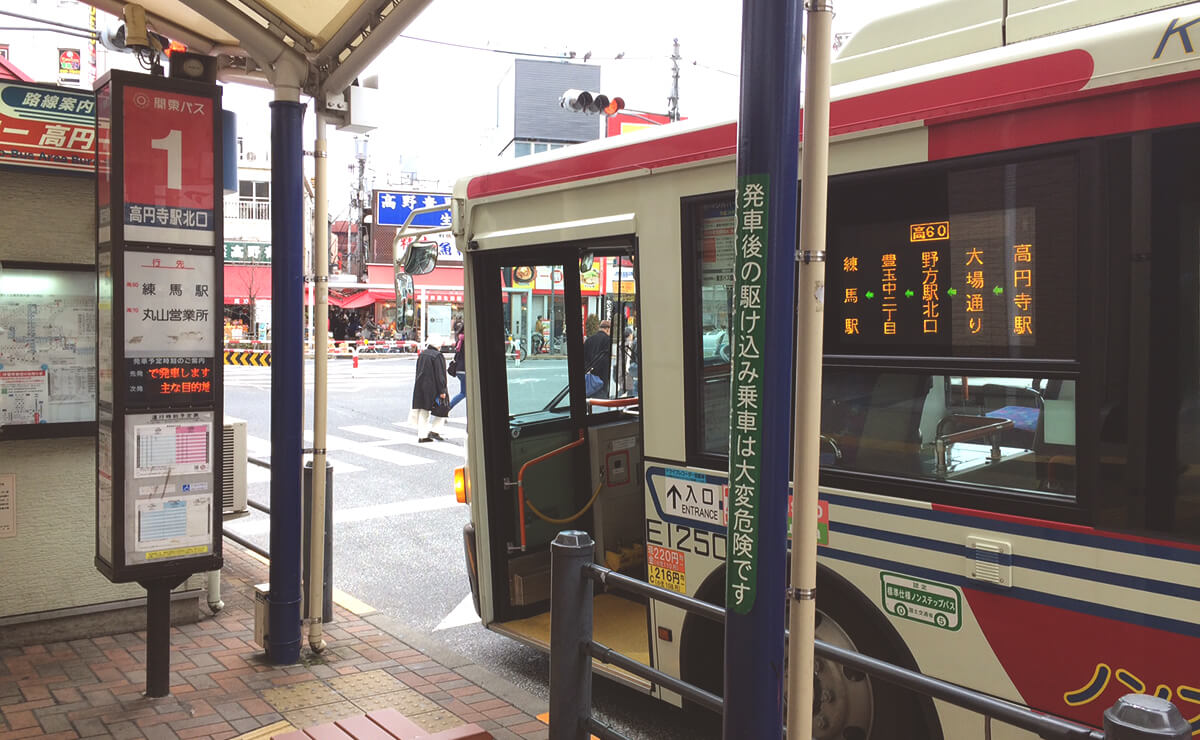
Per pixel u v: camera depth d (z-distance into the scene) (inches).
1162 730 65.6
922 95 129.6
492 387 212.2
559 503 226.1
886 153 133.9
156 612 176.4
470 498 218.2
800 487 81.6
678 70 962.1
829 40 80.3
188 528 176.6
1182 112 106.3
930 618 128.9
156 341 173.5
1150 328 108.5
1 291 196.4
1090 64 113.4
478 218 209.6
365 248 2026.3
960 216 126.3
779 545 84.3
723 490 155.9
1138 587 108.3
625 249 229.3
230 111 216.4
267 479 444.8
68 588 208.4
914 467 131.7
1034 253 118.9
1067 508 114.5
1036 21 126.1
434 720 170.6
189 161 175.8
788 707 82.8
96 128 178.7
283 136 191.5
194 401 176.7
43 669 191.0
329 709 173.9
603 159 175.9
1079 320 114.4
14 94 193.0
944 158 127.2
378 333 1870.1
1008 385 121.8
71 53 1164.5
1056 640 115.4
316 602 203.8
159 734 161.2
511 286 216.7
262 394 887.7
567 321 227.9
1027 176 119.7
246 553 300.7
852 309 138.6
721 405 158.4
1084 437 113.4
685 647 164.2
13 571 202.8
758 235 82.6
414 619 246.7
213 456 178.7
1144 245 109.0
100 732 161.8
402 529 343.9
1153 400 108.0
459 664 199.0
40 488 204.7
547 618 216.5
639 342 171.0
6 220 196.7
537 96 1483.8
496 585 213.2
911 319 131.9
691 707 178.1
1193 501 104.9
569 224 184.2
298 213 194.7
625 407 238.4
